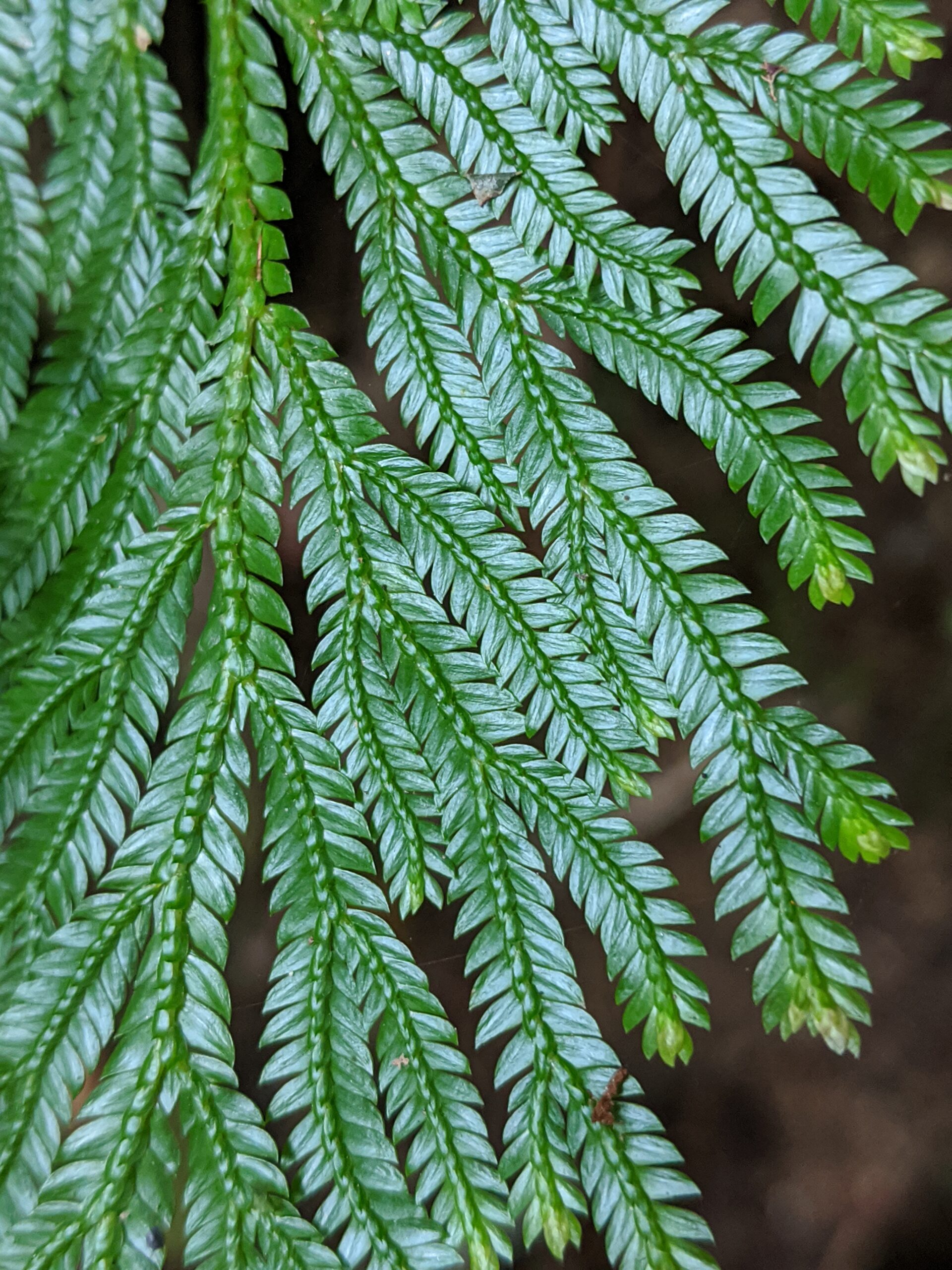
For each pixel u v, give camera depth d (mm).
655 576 55
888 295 52
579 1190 55
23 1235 53
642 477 56
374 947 55
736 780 54
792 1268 94
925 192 51
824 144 53
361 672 57
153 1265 53
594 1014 91
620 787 55
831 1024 50
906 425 51
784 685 54
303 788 57
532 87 58
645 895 54
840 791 52
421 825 56
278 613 58
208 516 59
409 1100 54
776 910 52
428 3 59
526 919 55
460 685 57
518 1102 54
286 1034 55
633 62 56
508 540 57
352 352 77
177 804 57
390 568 58
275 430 60
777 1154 96
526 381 58
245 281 60
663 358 56
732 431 55
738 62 55
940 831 95
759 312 54
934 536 93
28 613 60
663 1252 51
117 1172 53
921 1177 93
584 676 56
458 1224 53
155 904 56
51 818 57
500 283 58
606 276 56
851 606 94
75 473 61
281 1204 53
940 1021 95
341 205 75
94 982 55
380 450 59
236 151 61
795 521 53
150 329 61
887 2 52
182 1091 54
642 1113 53
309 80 61
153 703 58
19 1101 54
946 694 93
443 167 59
